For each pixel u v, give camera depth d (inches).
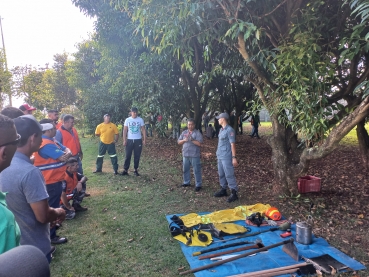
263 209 185.2
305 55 158.6
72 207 187.0
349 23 197.2
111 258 133.4
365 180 258.7
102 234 157.6
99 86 514.6
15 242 45.1
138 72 360.5
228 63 262.7
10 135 49.4
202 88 467.5
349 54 137.3
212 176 284.0
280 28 191.0
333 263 121.9
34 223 74.7
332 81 186.9
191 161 235.9
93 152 446.3
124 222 173.0
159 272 122.5
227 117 212.2
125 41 357.7
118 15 326.0
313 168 318.7
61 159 133.7
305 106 168.7
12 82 605.3
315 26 170.6
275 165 218.4
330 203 198.4
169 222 171.3
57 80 844.0
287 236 148.9
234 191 210.1
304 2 183.3
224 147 209.9
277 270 116.3
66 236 155.5
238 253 132.7
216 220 169.8
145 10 163.5
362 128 295.6
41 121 144.7
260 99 221.1
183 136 238.8
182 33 166.2
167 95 374.9
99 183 261.4
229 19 153.9
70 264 128.6
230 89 593.9
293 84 171.0
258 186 246.2
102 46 387.9
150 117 450.3
